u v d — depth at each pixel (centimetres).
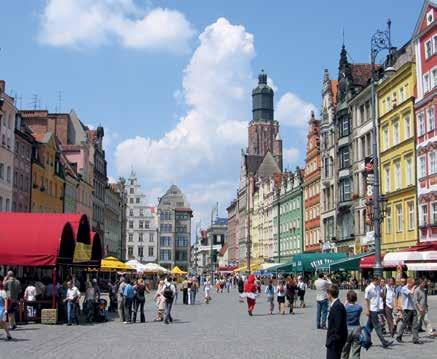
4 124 5744
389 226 5891
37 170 6856
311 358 1769
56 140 7712
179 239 17725
